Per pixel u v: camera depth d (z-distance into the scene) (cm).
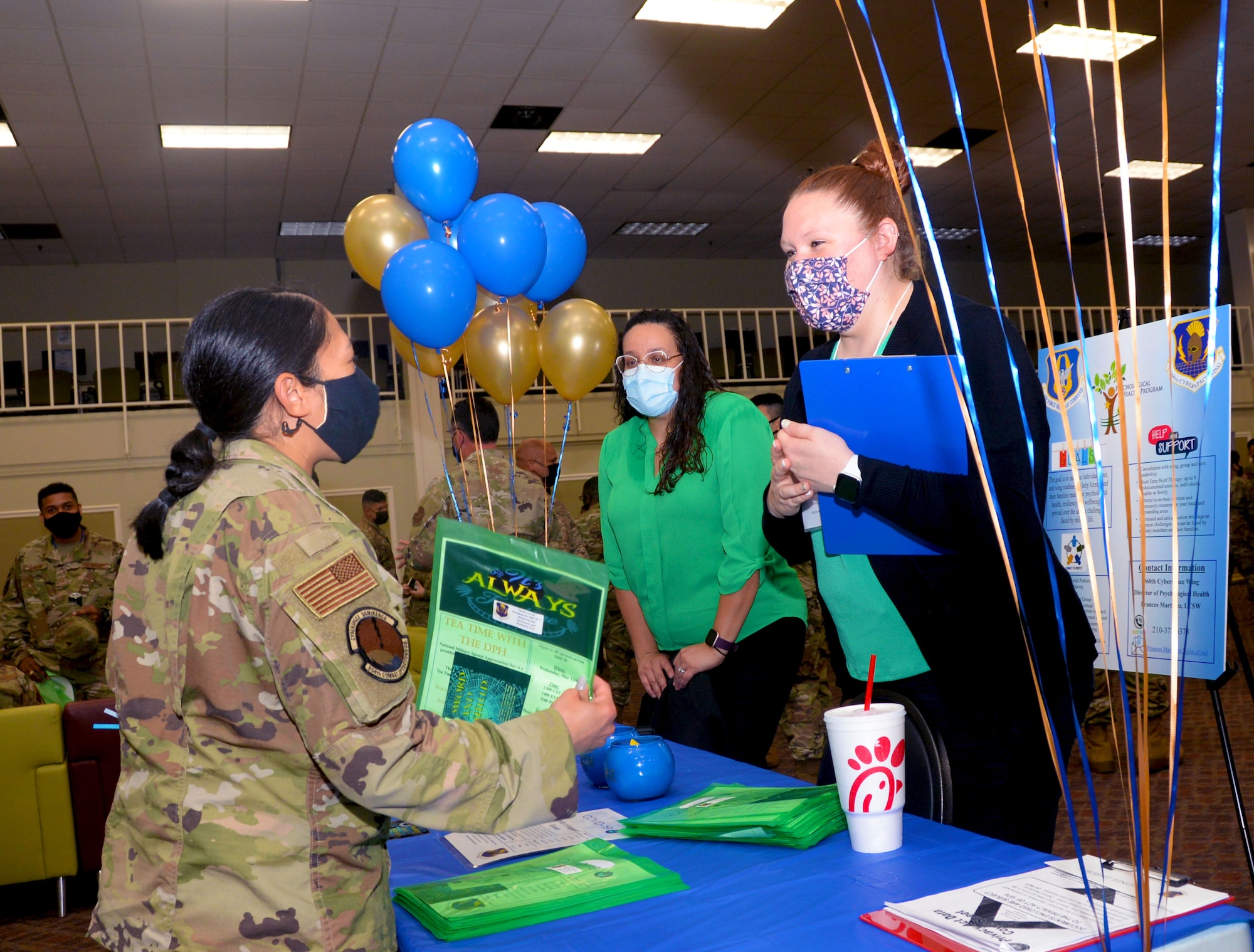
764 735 238
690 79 862
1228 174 1178
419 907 111
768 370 1238
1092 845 331
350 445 119
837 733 116
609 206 1208
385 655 98
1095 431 84
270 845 100
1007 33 793
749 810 128
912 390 140
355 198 1091
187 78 790
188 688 102
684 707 233
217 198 1057
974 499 135
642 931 99
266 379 110
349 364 119
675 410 237
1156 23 789
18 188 987
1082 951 86
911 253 153
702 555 243
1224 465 133
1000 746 152
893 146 155
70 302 1254
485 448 365
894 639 162
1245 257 1322
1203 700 576
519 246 202
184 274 1272
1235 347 1259
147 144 909
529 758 105
